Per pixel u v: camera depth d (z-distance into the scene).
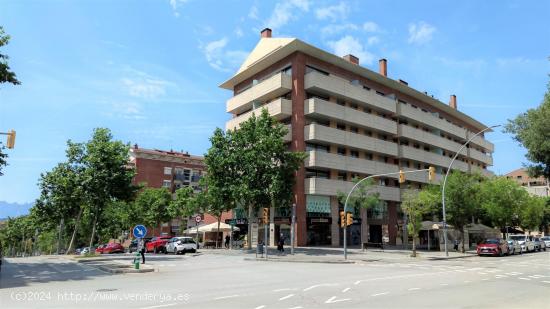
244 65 52.12
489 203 53.03
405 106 52.09
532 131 15.78
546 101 15.99
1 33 21.08
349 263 26.86
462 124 67.62
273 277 17.70
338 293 12.59
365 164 45.88
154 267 23.05
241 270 21.36
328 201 43.12
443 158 57.59
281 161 36.28
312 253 33.72
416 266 24.39
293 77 42.97
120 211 58.41
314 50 43.06
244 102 47.91
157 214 58.91
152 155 75.25
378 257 31.19
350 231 45.12
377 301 11.06
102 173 36.25
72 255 42.38
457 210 39.72
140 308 9.88
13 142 19.58
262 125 36.88
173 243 37.56
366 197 38.56
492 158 75.69
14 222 101.19
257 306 10.14
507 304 10.73
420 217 34.00
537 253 42.91
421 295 12.24
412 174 52.19
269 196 35.09
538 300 11.46
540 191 106.69
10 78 21.02
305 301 10.98
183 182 77.50
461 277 17.88
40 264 29.02
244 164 35.88
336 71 46.22
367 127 47.22
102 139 37.59
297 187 40.81
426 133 54.94
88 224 59.19
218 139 37.19
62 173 38.94
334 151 44.47
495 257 34.97
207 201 40.62
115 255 38.25
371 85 49.81
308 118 43.00
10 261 37.06
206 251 38.91
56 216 48.38
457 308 10.09
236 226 48.75
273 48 46.59
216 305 10.28
